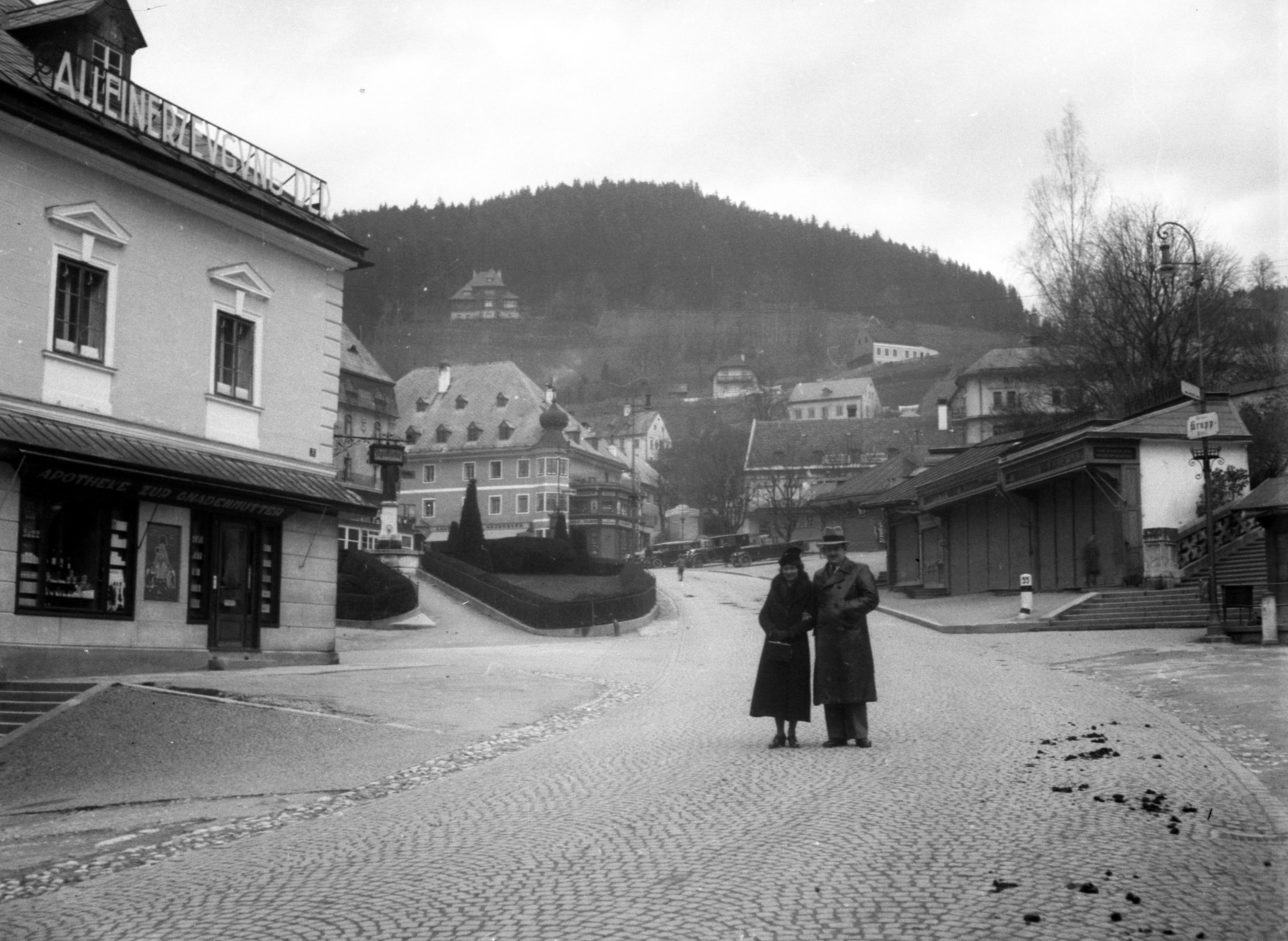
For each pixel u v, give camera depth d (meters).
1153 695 18.09
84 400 21.44
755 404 176.50
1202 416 27.20
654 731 15.27
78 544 21.17
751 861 7.96
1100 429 35.47
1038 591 40.84
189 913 7.64
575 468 114.88
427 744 15.75
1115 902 6.90
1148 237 52.94
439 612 45.41
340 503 26.33
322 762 14.75
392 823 10.35
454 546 60.81
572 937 6.48
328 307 27.62
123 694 18.50
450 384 117.31
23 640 19.94
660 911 6.90
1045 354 61.94
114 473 20.94
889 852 8.09
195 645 23.41
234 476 23.98
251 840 10.20
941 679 19.95
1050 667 23.30
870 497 73.62
